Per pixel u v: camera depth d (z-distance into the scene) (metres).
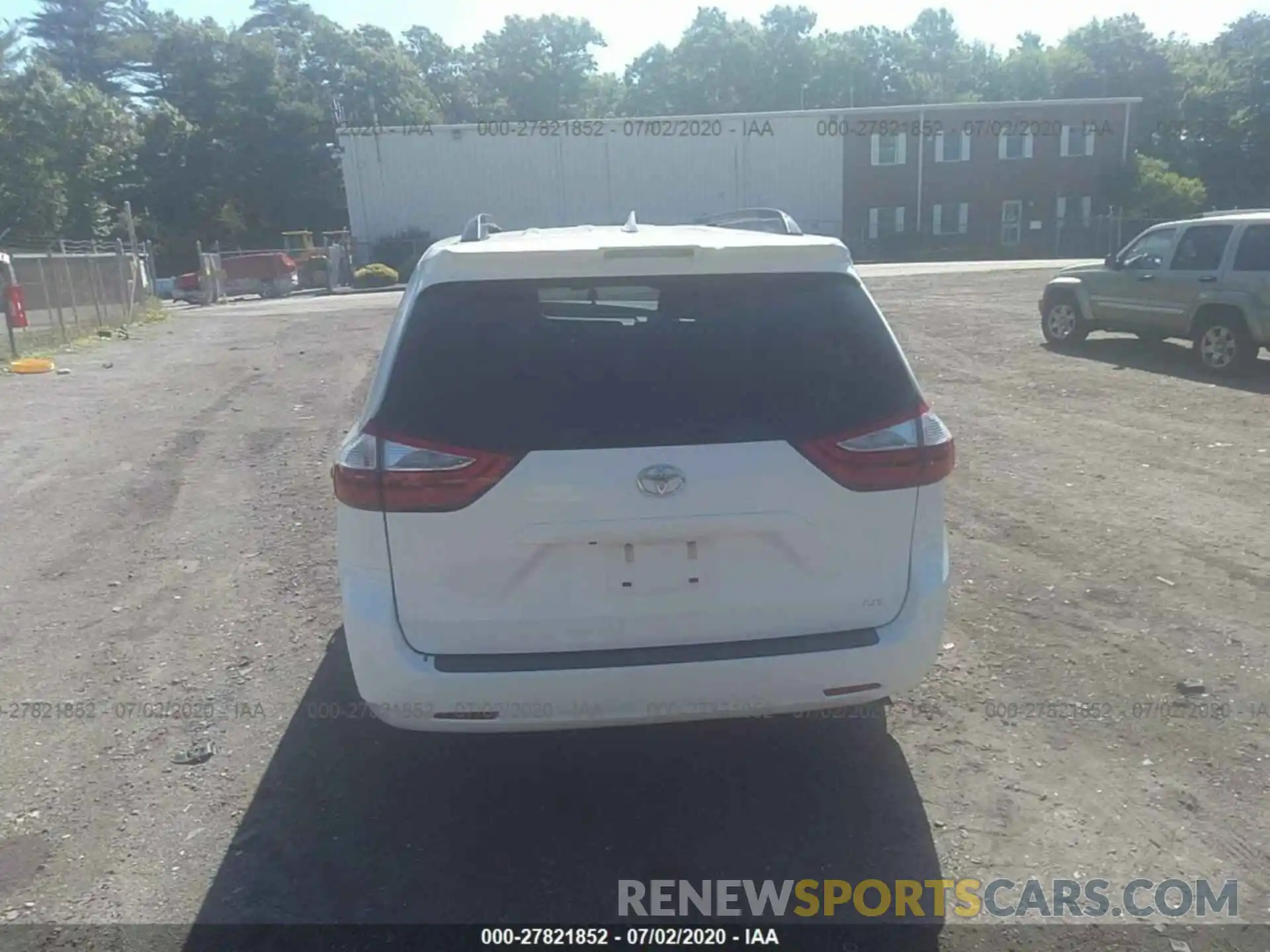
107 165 59.91
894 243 47.12
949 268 37.12
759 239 3.61
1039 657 4.84
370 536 3.24
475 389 3.21
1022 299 22.69
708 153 45.16
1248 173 58.00
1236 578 5.79
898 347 3.45
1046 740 4.12
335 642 5.25
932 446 3.41
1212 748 4.04
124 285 25.41
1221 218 12.80
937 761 4.00
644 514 3.21
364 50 75.88
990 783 3.86
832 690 3.37
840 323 3.36
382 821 3.71
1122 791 3.78
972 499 7.46
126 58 81.19
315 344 18.66
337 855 3.52
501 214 45.12
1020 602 5.50
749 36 78.38
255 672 4.93
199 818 3.74
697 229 4.38
